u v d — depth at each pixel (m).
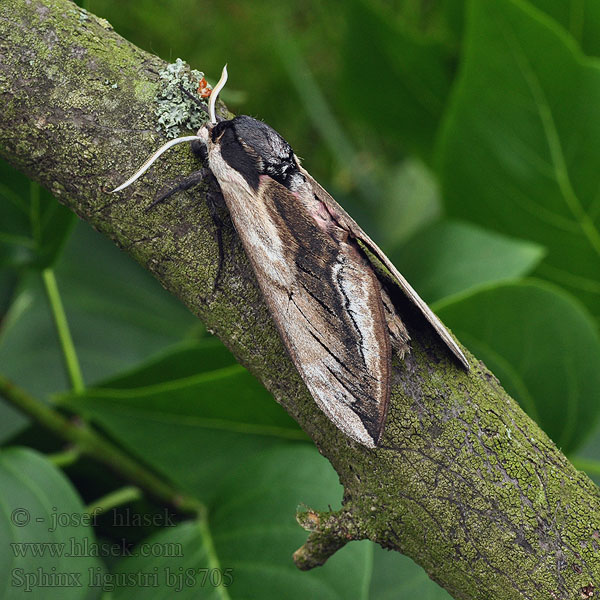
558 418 0.69
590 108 0.70
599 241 0.72
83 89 0.62
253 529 0.66
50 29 0.62
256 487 0.66
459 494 0.62
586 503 0.62
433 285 0.71
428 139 0.94
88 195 0.62
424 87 0.90
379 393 0.61
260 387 0.67
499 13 0.70
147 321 0.79
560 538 0.62
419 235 0.72
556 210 0.72
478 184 0.73
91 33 0.62
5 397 0.68
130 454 0.71
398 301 0.62
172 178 0.62
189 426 0.68
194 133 0.62
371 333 0.62
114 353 0.76
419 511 0.62
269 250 0.62
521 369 0.68
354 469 0.62
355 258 0.63
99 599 0.68
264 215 0.63
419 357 0.62
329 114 1.05
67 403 0.68
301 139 1.10
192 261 0.62
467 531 0.62
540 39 0.70
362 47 0.89
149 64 0.62
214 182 0.62
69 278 0.79
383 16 0.85
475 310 0.67
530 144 0.71
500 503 0.61
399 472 0.62
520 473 0.62
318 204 0.63
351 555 0.65
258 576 0.65
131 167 0.62
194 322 0.80
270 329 0.62
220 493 0.67
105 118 0.62
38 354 0.75
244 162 0.63
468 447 0.62
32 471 0.66
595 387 0.68
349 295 0.62
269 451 0.67
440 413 0.62
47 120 0.62
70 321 0.77
